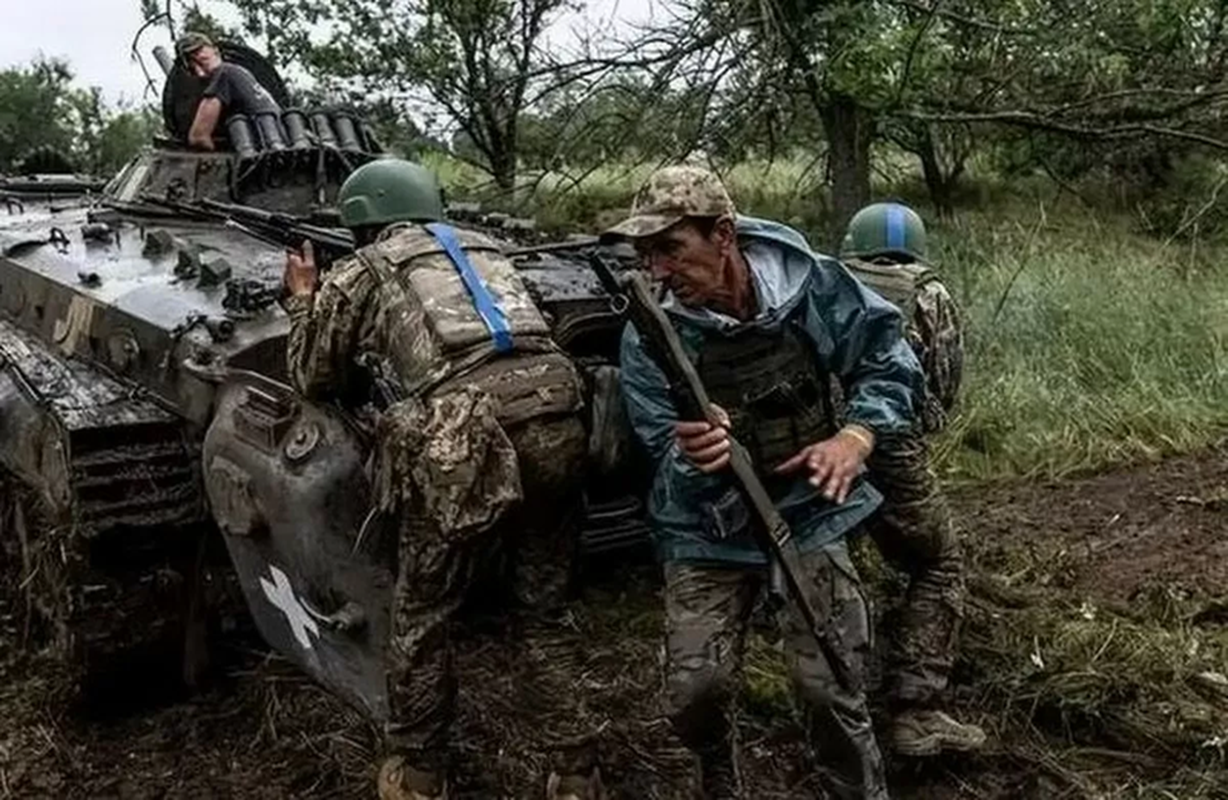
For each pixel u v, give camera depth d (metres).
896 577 5.33
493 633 4.95
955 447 7.45
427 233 3.92
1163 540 6.26
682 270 3.55
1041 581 5.78
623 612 5.35
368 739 4.54
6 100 13.90
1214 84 9.47
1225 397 8.02
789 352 3.63
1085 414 7.76
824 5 8.94
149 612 4.64
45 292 5.35
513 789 4.21
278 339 4.51
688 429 3.48
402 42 11.14
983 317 8.69
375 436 3.92
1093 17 8.88
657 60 9.49
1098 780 4.30
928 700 4.34
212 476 4.30
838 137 9.47
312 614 4.12
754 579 3.79
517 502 3.64
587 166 10.58
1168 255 10.27
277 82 7.57
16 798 4.37
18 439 4.87
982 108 9.45
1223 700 4.73
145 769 4.50
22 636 5.28
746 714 4.65
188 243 5.37
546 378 3.78
